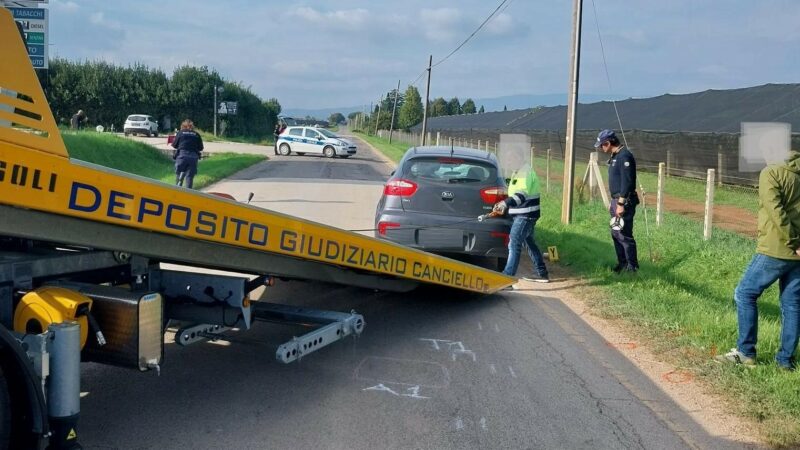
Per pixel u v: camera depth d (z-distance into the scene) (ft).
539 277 30.07
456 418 15.53
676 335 21.93
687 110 80.79
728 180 64.85
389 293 26.58
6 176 10.75
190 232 13.92
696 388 17.76
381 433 14.61
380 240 19.56
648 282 28.55
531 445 14.35
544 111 129.08
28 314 12.14
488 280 25.13
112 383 16.71
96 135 81.41
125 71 196.44
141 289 16.20
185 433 14.19
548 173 65.00
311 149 129.49
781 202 17.72
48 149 11.33
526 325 23.21
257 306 18.57
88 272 14.75
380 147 183.52
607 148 29.66
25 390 10.76
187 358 18.74
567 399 16.87
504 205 27.48
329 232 17.70
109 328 12.82
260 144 186.09
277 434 14.34
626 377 18.49
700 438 14.92
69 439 11.55
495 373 18.52
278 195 59.11
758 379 17.89
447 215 28.78
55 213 11.64
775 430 15.19
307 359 19.07
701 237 37.60
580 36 43.11
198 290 16.16
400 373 18.26
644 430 15.24
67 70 188.34
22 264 12.83
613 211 29.91
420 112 303.68
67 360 11.30
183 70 204.13
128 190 12.64
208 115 205.16
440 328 22.53
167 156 91.97
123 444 13.55
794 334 18.29
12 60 10.82
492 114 165.68
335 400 16.26
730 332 21.43
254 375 17.67
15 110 10.88
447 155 29.60
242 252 16.07
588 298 27.02
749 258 31.83
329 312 18.21
